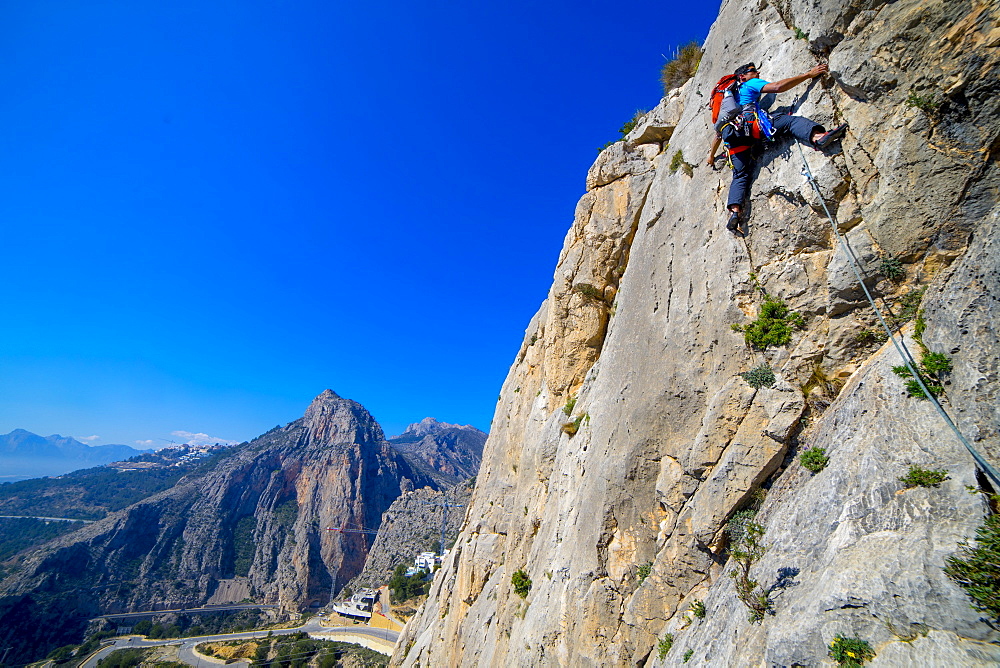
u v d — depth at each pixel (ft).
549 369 72.23
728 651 24.13
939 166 23.50
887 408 22.25
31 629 492.95
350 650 316.60
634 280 45.96
